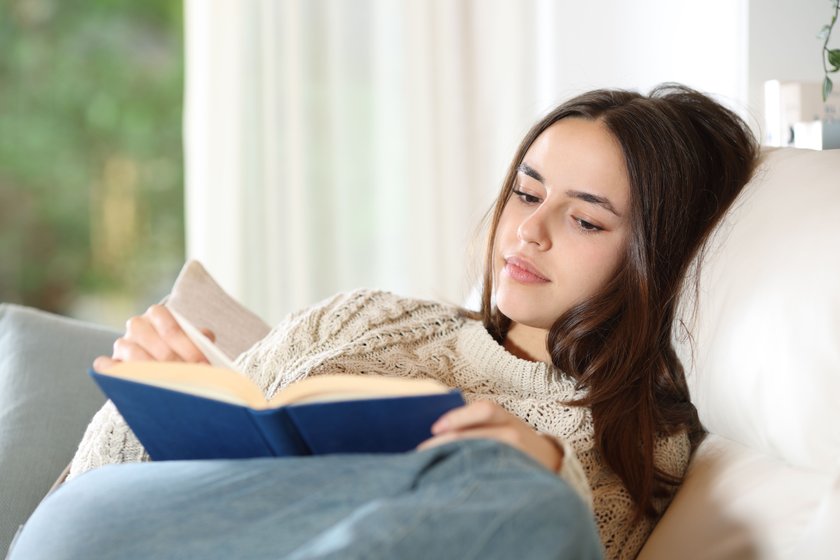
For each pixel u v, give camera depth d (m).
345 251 3.24
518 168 1.37
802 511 1.02
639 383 1.26
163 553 0.79
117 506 0.86
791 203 1.16
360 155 3.21
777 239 1.13
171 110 5.70
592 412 1.24
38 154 5.57
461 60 3.11
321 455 0.91
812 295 1.04
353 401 0.84
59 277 5.67
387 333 1.34
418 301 1.43
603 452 1.22
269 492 0.82
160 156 5.71
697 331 1.21
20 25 5.48
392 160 3.21
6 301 5.62
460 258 3.17
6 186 5.55
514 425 0.91
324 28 3.17
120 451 1.22
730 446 1.19
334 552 0.71
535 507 0.75
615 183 1.27
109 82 5.61
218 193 3.17
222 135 3.15
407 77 3.16
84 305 5.72
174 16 5.65
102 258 5.71
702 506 1.13
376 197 3.23
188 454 0.98
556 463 0.93
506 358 1.32
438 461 0.81
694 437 1.30
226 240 3.18
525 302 1.30
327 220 3.23
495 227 1.41
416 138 3.17
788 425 1.04
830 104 1.64
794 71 1.79
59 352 1.55
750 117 1.79
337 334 1.35
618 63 2.35
